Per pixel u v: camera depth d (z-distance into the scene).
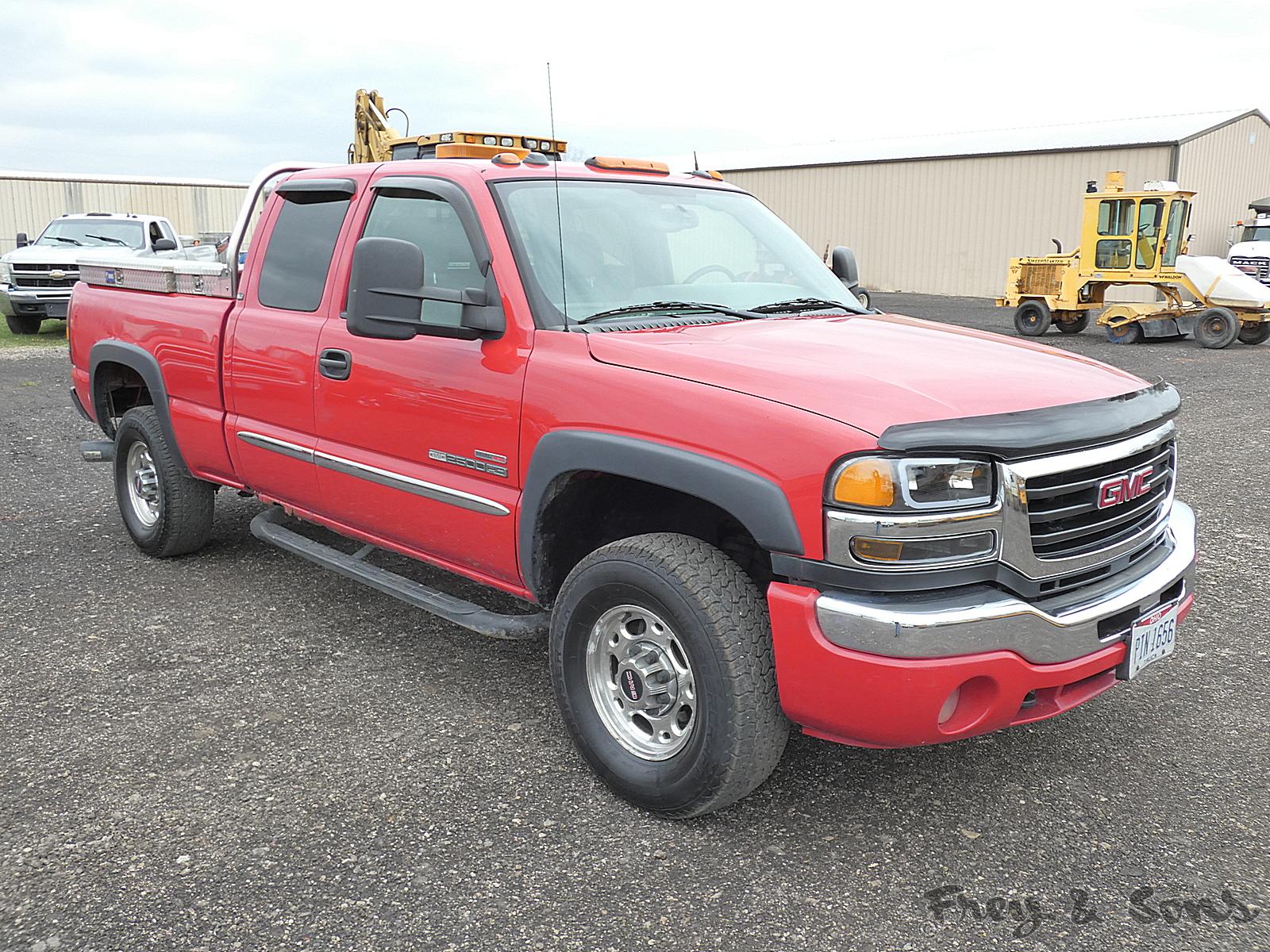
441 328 3.47
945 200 32.50
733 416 2.83
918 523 2.61
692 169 4.79
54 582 5.23
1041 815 3.16
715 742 2.89
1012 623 2.70
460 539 3.73
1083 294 19.94
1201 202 29.58
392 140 13.10
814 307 4.03
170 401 5.10
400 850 2.96
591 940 2.58
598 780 3.35
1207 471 7.92
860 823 3.11
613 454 3.06
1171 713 3.84
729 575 2.92
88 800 3.20
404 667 4.23
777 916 2.68
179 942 2.56
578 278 3.59
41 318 17.94
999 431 2.68
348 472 4.12
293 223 4.49
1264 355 16.86
